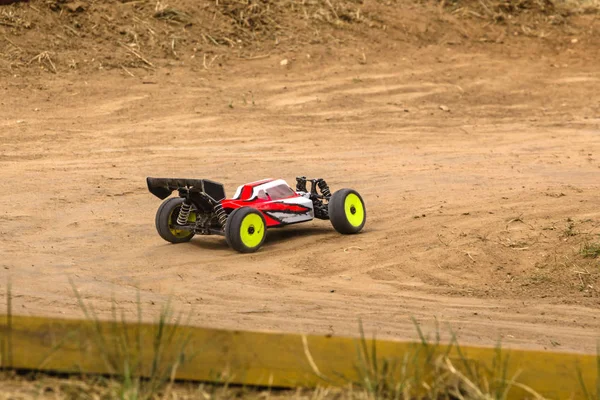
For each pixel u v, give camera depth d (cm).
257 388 1833
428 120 7862
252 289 3422
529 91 8988
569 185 5488
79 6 9000
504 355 1859
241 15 9712
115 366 1805
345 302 3300
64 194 5059
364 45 9812
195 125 7144
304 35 9725
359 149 6712
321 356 1856
